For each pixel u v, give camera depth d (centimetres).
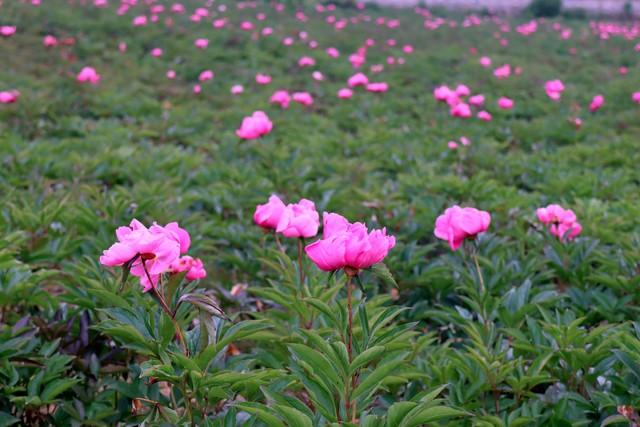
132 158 393
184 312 193
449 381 217
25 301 238
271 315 232
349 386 180
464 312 240
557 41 1327
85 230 290
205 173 378
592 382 215
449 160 464
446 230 227
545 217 270
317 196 352
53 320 229
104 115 606
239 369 201
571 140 581
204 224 305
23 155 381
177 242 186
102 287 225
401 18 1605
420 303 265
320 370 181
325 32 1200
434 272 267
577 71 1020
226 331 192
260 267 284
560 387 219
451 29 1420
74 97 625
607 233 296
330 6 1652
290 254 285
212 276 284
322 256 181
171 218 303
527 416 202
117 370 217
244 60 917
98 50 880
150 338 192
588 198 371
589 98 787
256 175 376
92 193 311
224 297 270
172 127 540
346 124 625
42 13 1014
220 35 1020
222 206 339
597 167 429
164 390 242
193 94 730
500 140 589
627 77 959
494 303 240
